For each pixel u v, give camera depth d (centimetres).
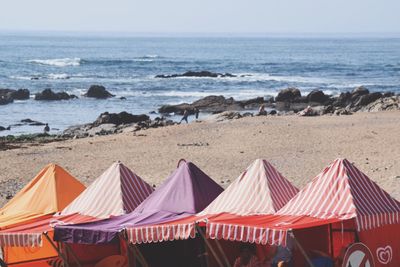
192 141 4772
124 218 1753
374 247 1605
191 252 1816
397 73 14312
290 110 8206
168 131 5288
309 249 1709
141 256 1716
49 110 8175
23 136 5538
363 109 7244
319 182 1662
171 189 1823
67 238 1681
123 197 1878
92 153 4400
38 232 1741
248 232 1513
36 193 2044
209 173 3625
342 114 6469
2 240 1755
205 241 1628
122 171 1942
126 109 8381
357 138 4675
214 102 8419
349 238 1667
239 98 9612
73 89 10619
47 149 4606
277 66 16412
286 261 1630
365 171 3497
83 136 5556
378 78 13075
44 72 13588
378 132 4934
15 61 16400
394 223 1617
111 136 5281
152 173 3688
